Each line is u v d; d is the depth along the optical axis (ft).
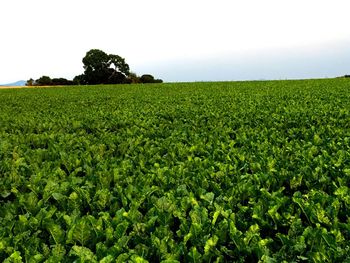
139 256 8.61
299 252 9.32
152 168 16.87
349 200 12.10
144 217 11.30
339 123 31.53
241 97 71.77
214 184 14.11
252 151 20.70
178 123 34.32
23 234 10.26
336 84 112.68
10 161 19.88
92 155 21.88
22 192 15.20
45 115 49.01
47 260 8.65
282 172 15.51
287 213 11.19
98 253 9.18
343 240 9.93
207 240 9.47
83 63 345.10
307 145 21.42
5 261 8.68
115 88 152.66
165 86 151.94
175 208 11.78
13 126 36.63
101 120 38.52
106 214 11.36
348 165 16.56
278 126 30.91
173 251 9.29
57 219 11.41
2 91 161.68
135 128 30.27
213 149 21.45
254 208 11.44
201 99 70.59
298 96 68.13
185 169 16.37
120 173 16.56
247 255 9.53
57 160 19.81
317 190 13.67
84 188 14.28
